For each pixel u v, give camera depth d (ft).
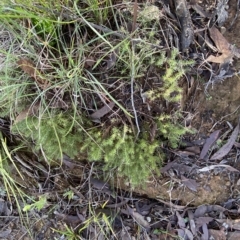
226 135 1.82
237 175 1.87
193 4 1.64
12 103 1.65
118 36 1.52
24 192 2.03
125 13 1.54
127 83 1.57
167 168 1.84
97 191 1.94
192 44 1.65
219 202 1.91
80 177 1.95
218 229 1.92
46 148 1.76
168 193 1.90
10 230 2.06
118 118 1.64
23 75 1.58
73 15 1.48
